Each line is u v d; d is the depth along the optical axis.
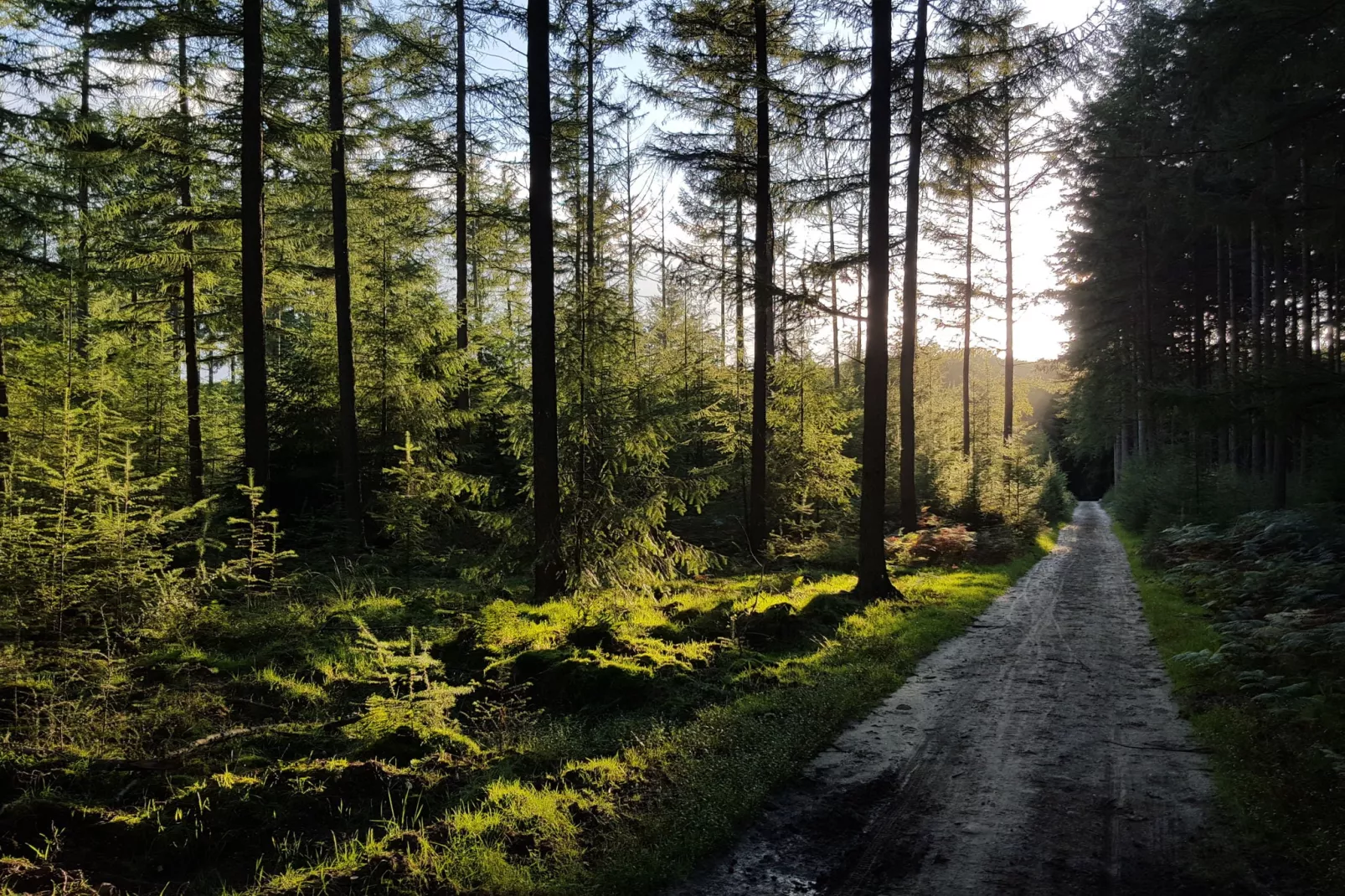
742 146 16.00
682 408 19.33
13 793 4.64
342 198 14.83
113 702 6.22
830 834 4.79
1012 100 15.05
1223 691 7.37
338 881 3.97
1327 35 10.41
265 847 4.48
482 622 8.93
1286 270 26.00
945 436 30.62
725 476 19.66
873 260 12.88
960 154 16.77
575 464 11.61
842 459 19.39
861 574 12.83
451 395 19.92
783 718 6.70
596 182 21.22
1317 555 12.57
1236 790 5.11
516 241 24.55
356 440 14.91
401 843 4.41
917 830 4.82
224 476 18.25
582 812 4.87
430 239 20.08
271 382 17.81
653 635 9.31
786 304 14.08
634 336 12.59
